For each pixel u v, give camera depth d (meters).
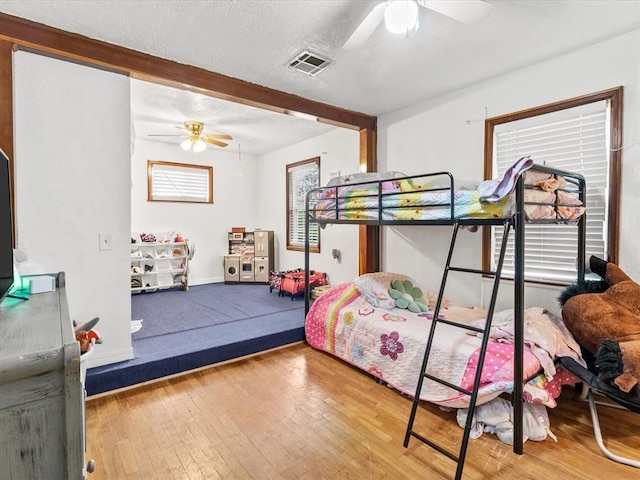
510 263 3.06
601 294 2.23
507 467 1.75
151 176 5.70
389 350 2.58
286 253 6.17
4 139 2.17
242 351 3.16
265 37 2.38
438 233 3.55
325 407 2.32
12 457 0.68
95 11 2.09
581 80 2.56
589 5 2.04
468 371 2.10
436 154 3.53
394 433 2.04
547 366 2.04
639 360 1.78
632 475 1.68
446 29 2.28
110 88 2.58
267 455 1.85
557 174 2.19
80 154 2.48
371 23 1.81
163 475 1.70
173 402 2.38
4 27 2.13
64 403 0.72
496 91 3.04
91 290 2.55
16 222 2.25
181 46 2.51
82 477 0.74
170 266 5.75
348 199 3.01
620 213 2.42
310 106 3.59
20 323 0.93
